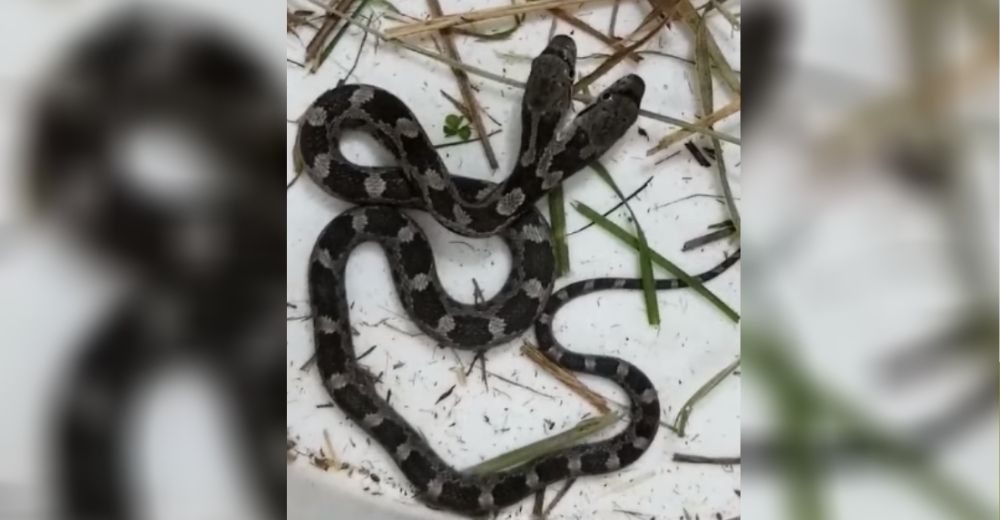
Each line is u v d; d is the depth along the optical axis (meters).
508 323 0.29
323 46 0.29
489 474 0.29
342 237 0.29
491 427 0.29
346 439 0.29
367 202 0.29
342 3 0.29
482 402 0.29
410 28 0.29
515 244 0.29
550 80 0.28
